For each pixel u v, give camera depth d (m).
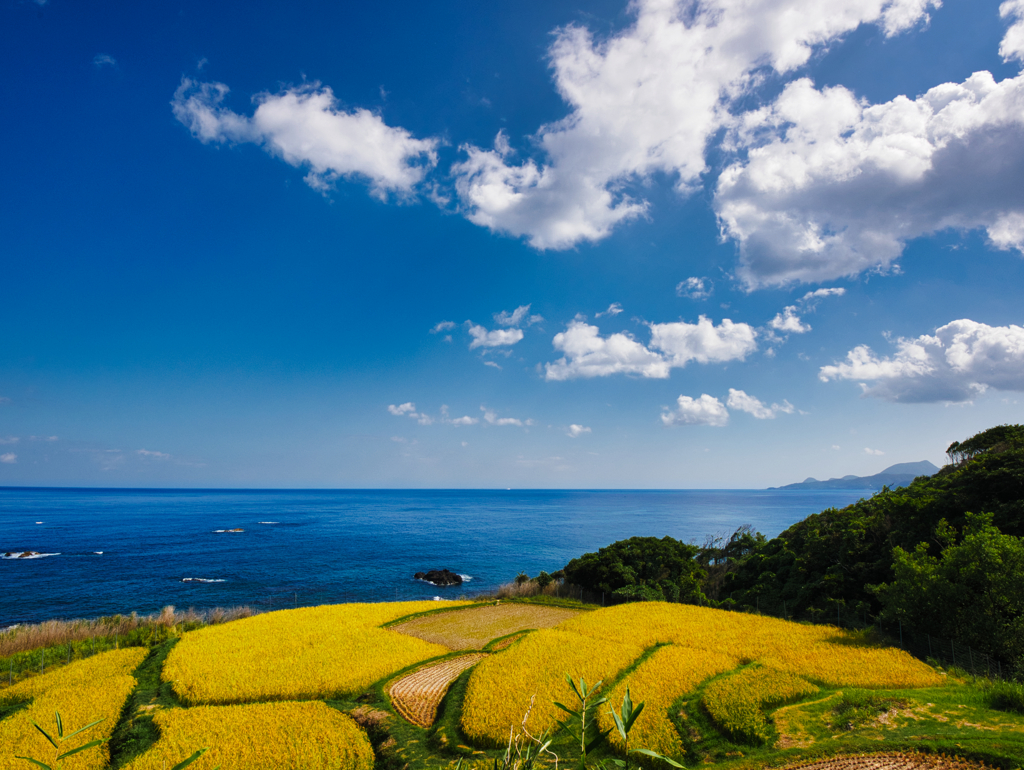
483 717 26.42
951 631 32.94
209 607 66.56
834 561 51.88
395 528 165.88
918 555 37.06
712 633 39.50
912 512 48.38
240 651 36.47
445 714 27.75
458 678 32.25
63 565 89.62
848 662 31.92
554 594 61.59
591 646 35.94
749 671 30.59
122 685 30.86
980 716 23.38
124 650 37.12
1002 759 19.75
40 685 31.28
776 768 21.05
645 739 23.88
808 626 42.09
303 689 30.38
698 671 31.12
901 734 22.34
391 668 33.91
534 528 170.38
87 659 35.47
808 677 29.69
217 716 27.00
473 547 122.19
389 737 25.78
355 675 32.28
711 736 24.12
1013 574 30.69
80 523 166.12
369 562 99.06
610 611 47.88
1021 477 43.09
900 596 35.50
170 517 196.12
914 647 35.22
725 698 26.52
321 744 24.81
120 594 71.00
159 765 22.84
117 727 27.02
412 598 74.50
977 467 47.84
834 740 22.39
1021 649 29.47
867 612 43.22
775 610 52.06
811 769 20.66
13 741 24.86
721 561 75.06
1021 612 30.30
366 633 41.12
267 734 25.34
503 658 33.66
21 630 42.66
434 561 102.00
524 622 47.03
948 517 46.12
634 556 64.31
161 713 27.30
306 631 41.50
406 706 28.98
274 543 123.56
